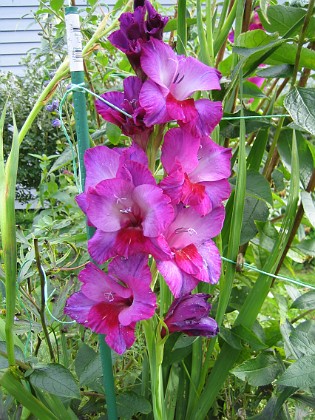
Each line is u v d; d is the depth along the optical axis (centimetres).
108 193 37
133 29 40
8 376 47
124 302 42
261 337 61
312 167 68
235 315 89
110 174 41
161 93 39
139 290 39
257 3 73
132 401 54
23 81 209
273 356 56
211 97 60
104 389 55
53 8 85
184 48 56
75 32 45
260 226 67
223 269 61
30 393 49
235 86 62
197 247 43
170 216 36
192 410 57
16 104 204
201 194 41
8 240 44
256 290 56
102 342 49
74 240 70
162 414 48
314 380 46
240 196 51
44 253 72
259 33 59
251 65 64
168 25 67
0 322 54
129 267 39
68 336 71
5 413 52
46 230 81
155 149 43
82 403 68
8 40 247
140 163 37
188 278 41
